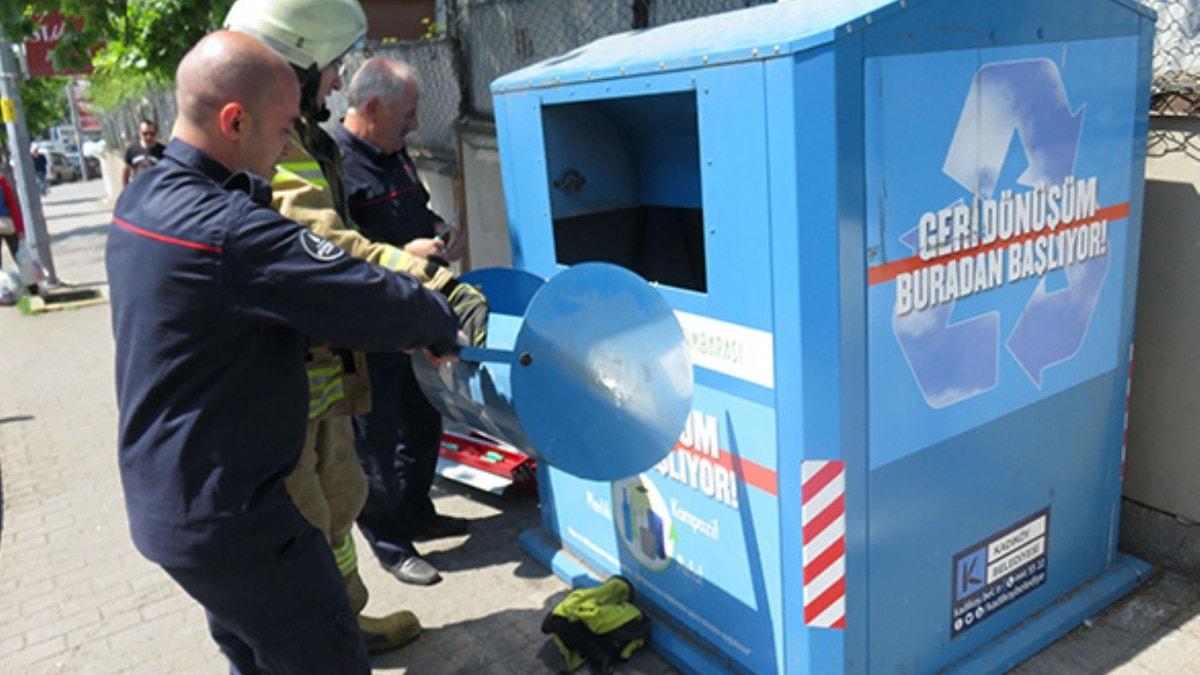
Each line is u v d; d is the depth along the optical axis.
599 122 2.72
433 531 3.44
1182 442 2.71
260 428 1.75
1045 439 2.40
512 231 2.81
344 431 2.62
